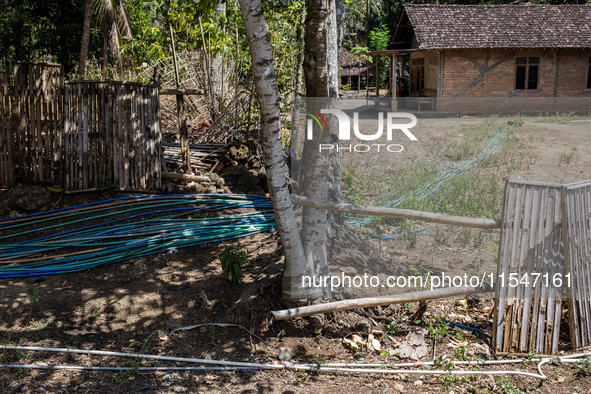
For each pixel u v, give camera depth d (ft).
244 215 22.71
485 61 67.36
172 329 15.79
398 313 16.70
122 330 15.64
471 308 17.11
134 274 18.84
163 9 40.19
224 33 34.50
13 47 65.51
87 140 22.62
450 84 67.31
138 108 22.91
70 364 13.98
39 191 22.17
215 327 15.98
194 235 21.11
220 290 17.74
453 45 65.16
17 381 13.11
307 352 15.14
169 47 38.32
